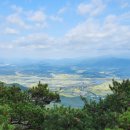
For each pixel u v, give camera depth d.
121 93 21.91
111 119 18.77
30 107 21.34
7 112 19.31
